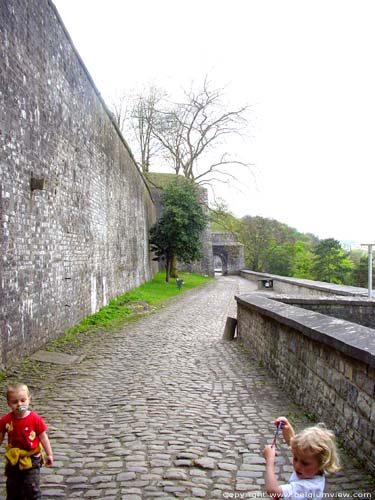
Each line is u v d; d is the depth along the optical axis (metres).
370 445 3.97
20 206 8.64
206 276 50.50
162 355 9.58
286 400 6.35
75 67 13.13
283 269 59.16
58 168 11.33
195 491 3.76
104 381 7.42
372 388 3.96
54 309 10.94
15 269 8.34
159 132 40.34
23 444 3.31
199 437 4.92
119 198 21.55
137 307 18.53
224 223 43.66
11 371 7.79
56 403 6.21
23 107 8.82
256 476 4.02
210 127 38.56
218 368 8.39
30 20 9.23
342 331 4.96
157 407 6.01
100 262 16.92
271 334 7.93
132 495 3.69
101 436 4.96
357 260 50.34
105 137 18.17
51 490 3.77
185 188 35.12
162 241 34.91
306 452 2.62
